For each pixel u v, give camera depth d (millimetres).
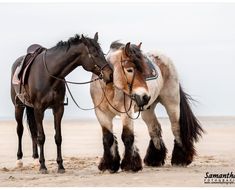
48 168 14891
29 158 18594
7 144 25547
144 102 12398
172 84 14891
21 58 15344
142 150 21000
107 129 13234
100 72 12805
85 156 19016
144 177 12367
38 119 13438
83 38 12992
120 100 12852
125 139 12969
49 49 13617
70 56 13109
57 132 13555
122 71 12656
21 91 14156
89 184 11570
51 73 13219
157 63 14664
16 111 15336
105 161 13242
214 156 17969
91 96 13406
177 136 14992
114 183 11609
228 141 25172
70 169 14484
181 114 15102
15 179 12531
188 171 13570
